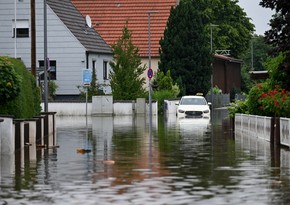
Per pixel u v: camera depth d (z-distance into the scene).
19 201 26.09
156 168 35.59
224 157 40.75
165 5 139.62
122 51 108.69
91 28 124.44
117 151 44.84
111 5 140.38
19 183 30.50
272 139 50.97
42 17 117.06
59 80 117.81
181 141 52.88
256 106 60.94
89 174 33.41
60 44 117.56
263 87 60.56
